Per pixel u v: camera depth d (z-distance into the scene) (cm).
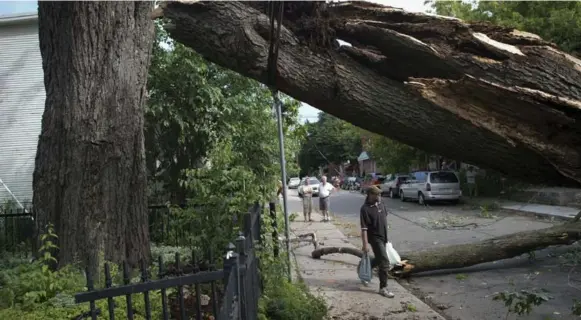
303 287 614
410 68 392
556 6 1700
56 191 628
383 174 4094
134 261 633
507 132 351
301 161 7488
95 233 615
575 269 794
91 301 355
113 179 635
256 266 451
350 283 762
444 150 402
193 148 1054
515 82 364
